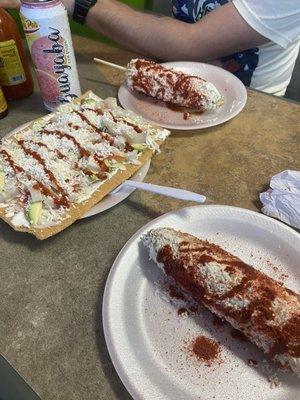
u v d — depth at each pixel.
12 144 0.73
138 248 0.57
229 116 0.82
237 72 1.18
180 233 0.55
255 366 0.47
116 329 0.48
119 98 0.90
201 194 0.70
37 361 0.49
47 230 0.61
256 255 0.58
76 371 0.48
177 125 0.81
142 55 1.11
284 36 1.01
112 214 0.67
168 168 0.75
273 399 0.44
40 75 0.81
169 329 0.51
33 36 0.75
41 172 0.67
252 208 0.67
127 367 0.45
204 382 0.46
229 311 0.47
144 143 0.74
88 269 0.60
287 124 0.84
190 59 1.08
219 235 0.60
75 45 1.14
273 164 0.75
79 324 0.53
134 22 1.08
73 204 0.64
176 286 0.55
